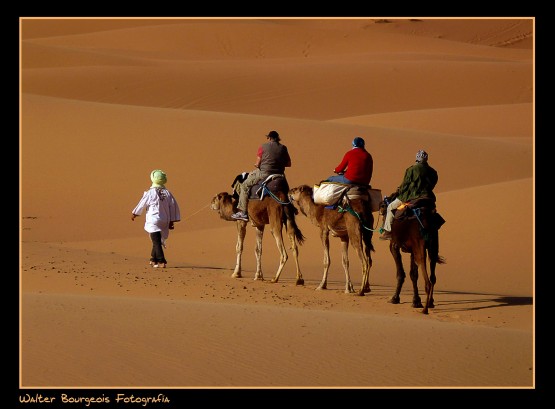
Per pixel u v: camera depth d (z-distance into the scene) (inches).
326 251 2689.5
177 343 1627.7
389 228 2434.8
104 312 1825.8
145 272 2805.1
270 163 2785.4
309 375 1504.7
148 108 5703.7
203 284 2620.6
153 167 4702.3
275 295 2487.7
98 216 4153.5
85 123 5157.5
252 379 1466.5
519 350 1724.9
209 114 5629.9
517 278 3164.4
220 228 3941.9
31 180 4443.9
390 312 2305.6
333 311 2097.7
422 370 1572.3
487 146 5575.8
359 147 2613.2
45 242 3742.6
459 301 2536.9
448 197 4116.6
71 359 1494.8
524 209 3868.1
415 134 5684.1
